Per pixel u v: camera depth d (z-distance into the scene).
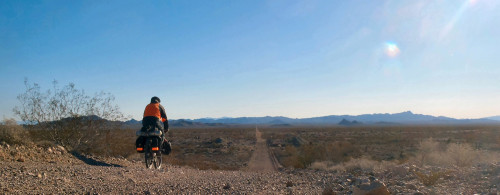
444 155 16.19
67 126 13.27
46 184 6.34
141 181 7.81
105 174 8.12
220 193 6.69
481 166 10.02
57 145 12.09
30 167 7.83
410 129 137.50
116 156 14.65
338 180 9.76
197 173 11.89
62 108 13.30
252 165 29.67
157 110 11.01
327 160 25.39
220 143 61.16
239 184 8.15
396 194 6.61
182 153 43.00
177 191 6.61
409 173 9.97
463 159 14.26
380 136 79.94
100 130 14.40
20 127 11.80
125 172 8.73
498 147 34.75
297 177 11.30
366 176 10.48
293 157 30.08
